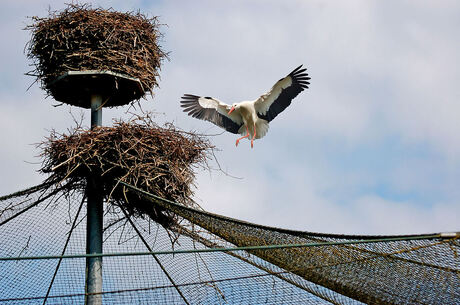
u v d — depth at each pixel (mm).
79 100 12438
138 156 11008
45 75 11969
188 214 9891
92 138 10922
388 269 8234
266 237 8906
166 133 11367
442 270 7848
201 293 8727
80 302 9328
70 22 11773
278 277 8766
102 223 11133
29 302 9430
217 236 10062
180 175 11102
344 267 8516
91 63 11727
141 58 12078
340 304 8883
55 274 10711
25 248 11000
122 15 12180
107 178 11109
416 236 7449
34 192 11055
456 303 8039
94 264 10727
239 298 8562
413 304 8383
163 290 8875
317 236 8203
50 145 10984
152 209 11062
